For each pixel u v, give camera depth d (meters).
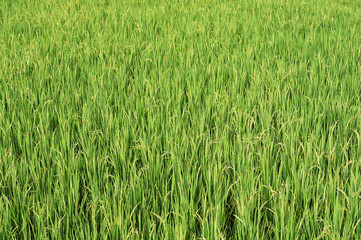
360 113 4.08
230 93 4.79
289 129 3.94
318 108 4.30
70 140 3.83
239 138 3.53
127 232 2.72
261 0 10.66
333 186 2.94
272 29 7.79
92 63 5.86
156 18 8.70
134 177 3.08
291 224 2.60
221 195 3.06
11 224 2.87
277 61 5.88
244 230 2.69
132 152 3.64
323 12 9.63
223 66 5.57
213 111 4.38
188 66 5.68
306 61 6.21
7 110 4.51
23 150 3.53
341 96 4.65
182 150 3.44
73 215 2.85
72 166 3.26
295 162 3.32
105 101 4.49
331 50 6.48
